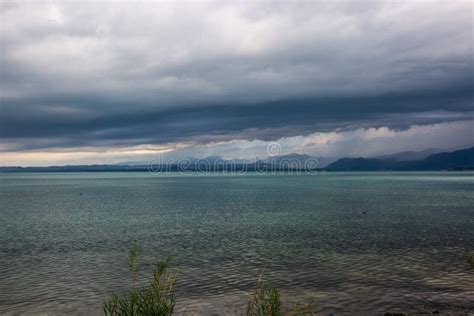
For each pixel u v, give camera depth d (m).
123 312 12.14
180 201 88.25
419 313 17.50
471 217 54.50
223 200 89.75
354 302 19.11
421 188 138.50
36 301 20.00
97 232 43.72
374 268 25.88
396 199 88.38
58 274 25.28
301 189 138.00
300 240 37.00
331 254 30.44
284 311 17.50
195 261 28.61
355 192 117.06
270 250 32.31
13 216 60.91
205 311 18.08
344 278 23.52
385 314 17.30
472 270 25.05
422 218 53.69
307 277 23.86
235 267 26.62
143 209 70.62
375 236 38.84
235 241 36.94
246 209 68.31
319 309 18.20
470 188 136.50
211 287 21.98
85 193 124.00
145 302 11.88
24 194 120.00
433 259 28.34
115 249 33.75
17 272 25.86
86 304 19.48
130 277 24.41
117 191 135.00
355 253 30.72
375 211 63.12
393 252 30.97
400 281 22.69
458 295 19.98
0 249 34.06
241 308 18.44
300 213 61.16
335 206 72.38
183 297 20.14
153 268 26.62
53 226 49.12
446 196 97.19
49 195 114.75
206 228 45.94
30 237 40.56
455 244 34.19
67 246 35.34
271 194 110.56
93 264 28.08
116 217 58.59
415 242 35.31
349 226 46.31
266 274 24.77
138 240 38.12
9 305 19.42
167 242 36.84
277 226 47.00
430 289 21.09
